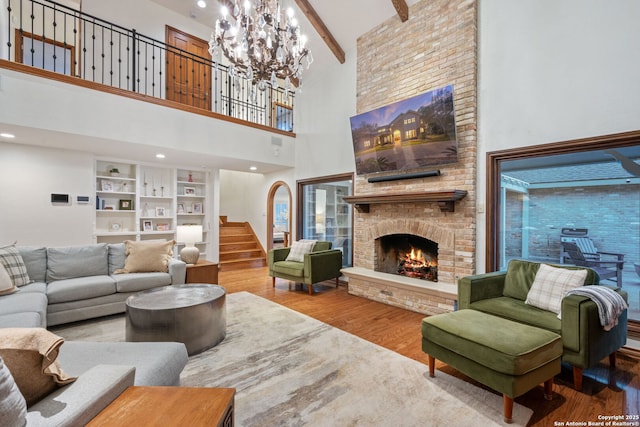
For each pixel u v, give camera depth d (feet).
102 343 5.88
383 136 14.05
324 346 9.20
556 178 10.63
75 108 12.41
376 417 6.00
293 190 21.38
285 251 17.60
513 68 10.82
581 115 9.37
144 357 5.36
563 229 10.54
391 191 14.47
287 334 10.09
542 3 10.18
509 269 9.89
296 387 7.02
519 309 8.29
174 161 18.85
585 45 9.32
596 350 6.86
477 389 7.01
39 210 14.71
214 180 21.77
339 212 18.76
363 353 8.77
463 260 11.83
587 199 10.04
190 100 21.47
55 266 11.51
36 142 13.89
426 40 13.14
